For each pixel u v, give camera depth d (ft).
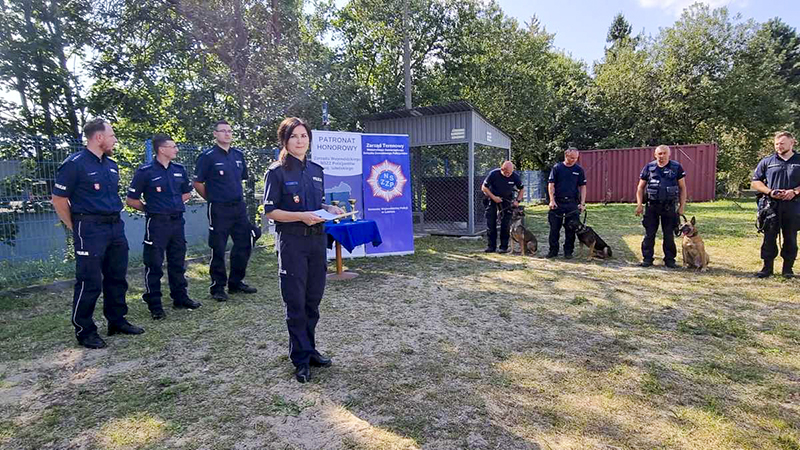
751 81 66.18
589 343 11.36
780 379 9.25
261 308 14.79
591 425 7.58
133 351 11.21
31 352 11.23
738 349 10.87
